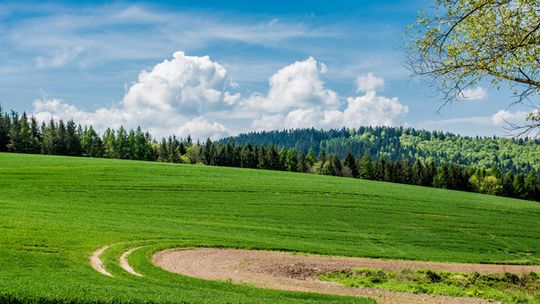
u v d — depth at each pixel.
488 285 28.88
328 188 80.12
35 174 71.31
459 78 14.09
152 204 59.50
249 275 29.27
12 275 22.39
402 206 70.44
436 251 48.12
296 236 48.50
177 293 18.75
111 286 19.64
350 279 29.61
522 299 25.23
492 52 13.73
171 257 33.00
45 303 14.77
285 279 28.89
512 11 13.60
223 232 46.31
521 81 13.89
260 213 59.53
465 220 65.38
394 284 28.30
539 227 65.88
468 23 14.02
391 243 49.94
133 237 37.59
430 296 25.27
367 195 76.50
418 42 14.20
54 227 36.62
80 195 60.75
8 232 32.47
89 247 31.84
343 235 51.56
